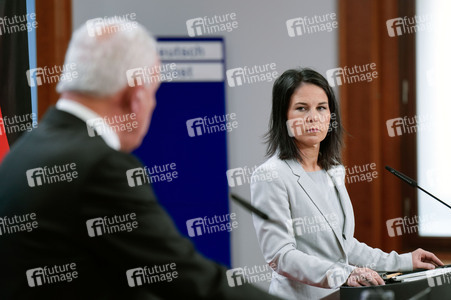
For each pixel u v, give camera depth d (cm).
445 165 1460
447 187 1462
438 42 1456
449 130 1461
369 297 502
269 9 1404
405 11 1457
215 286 490
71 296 477
